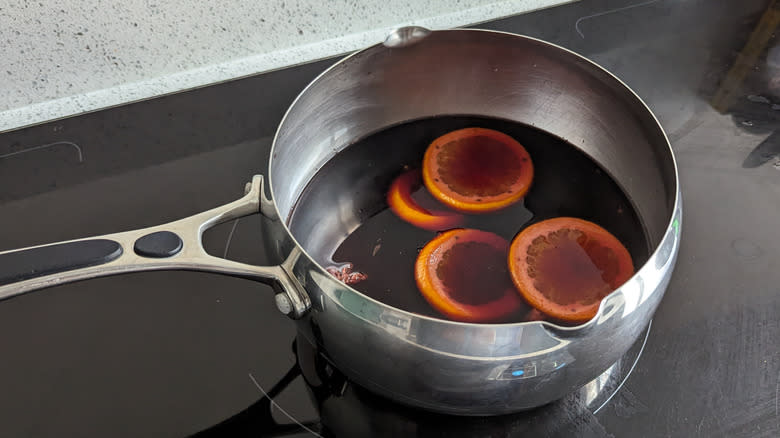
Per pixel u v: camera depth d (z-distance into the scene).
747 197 0.41
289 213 0.39
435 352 0.26
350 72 0.39
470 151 0.42
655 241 0.36
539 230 0.36
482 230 0.37
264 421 0.32
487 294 0.34
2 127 0.46
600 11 0.55
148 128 0.46
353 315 0.27
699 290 0.36
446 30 0.39
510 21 0.54
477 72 0.43
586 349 0.27
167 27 0.47
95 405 0.32
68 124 0.46
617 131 0.39
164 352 0.34
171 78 0.49
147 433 0.31
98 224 0.40
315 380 0.33
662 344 0.34
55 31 0.44
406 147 0.43
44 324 0.35
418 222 0.38
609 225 0.38
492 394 0.28
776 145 0.44
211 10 0.47
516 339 0.26
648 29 0.53
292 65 0.50
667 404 0.32
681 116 0.46
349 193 0.40
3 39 0.43
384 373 0.28
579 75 0.39
